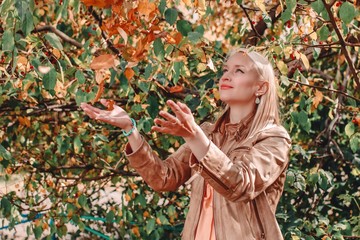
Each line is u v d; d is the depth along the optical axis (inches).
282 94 154.4
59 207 191.9
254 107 98.5
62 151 177.6
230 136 99.0
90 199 222.1
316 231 173.9
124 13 100.0
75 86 139.6
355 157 204.4
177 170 101.7
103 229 238.7
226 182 85.7
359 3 154.9
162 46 112.8
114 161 206.8
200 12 130.0
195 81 187.6
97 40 177.9
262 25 200.2
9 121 207.8
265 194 93.4
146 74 137.9
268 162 90.4
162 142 189.5
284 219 173.3
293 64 170.2
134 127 95.0
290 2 121.2
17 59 123.3
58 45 107.9
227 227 92.5
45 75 119.6
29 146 207.5
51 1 172.7
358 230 169.3
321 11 123.3
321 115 220.1
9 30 105.8
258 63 97.6
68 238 269.4
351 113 194.9
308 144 210.5
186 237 97.6
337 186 197.2
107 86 186.5
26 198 202.8
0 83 153.2
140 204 188.9
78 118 187.5
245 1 234.7
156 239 189.9
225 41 236.5
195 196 98.1
